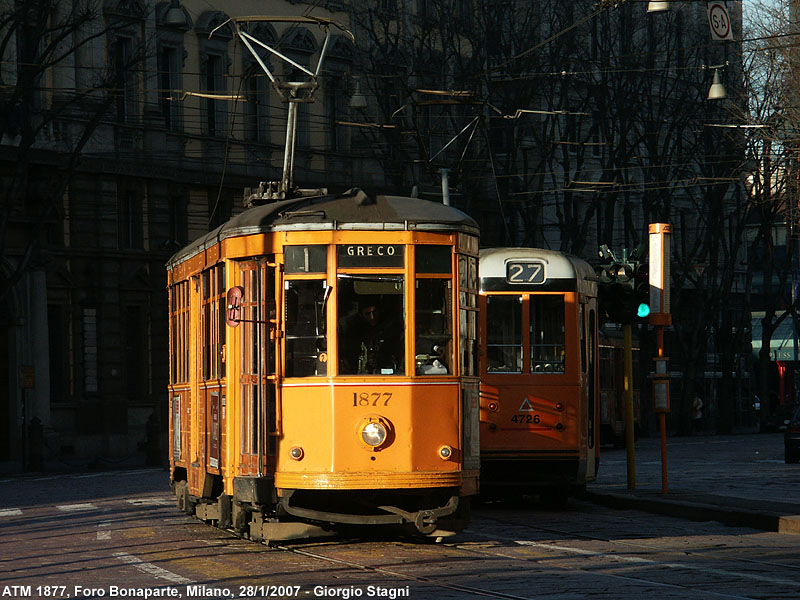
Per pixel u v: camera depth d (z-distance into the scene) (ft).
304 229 98.27
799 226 374.02
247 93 322.96
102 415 295.28
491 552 97.09
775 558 94.07
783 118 275.80
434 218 98.99
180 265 128.57
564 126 369.71
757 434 405.18
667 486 155.12
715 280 387.75
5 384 278.87
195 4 316.19
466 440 99.50
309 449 96.68
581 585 79.41
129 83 296.51
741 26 326.44
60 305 290.56
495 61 325.62
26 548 108.37
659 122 355.77
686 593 76.02
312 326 97.86
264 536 99.35
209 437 110.22
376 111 340.18
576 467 137.80
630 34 343.67
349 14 344.49
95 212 294.46
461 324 99.50
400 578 82.64
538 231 364.58
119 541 110.93
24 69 245.04
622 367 291.58
